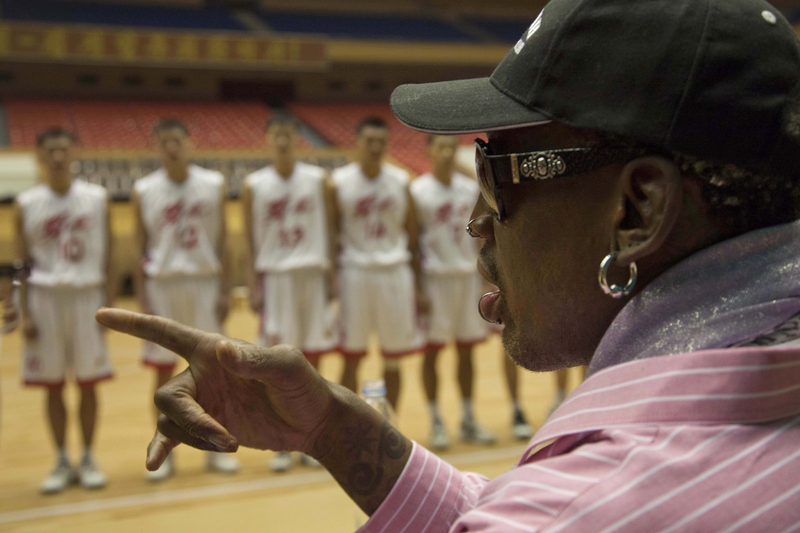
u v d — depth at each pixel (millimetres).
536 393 4551
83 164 8805
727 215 479
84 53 10266
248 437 671
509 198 547
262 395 652
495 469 3281
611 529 413
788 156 471
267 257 3662
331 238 3699
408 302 3730
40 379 3229
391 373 3727
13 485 3215
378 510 712
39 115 10680
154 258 3514
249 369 598
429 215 3785
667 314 475
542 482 445
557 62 484
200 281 3561
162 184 3510
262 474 3254
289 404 652
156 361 3428
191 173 3562
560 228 524
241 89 12375
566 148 511
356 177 3711
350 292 3689
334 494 2994
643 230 478
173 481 3197
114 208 8047
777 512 414
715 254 473
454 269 3756
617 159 491
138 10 12594
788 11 13758
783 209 492
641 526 412
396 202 3725
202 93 12195
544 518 427
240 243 7684
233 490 3066
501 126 504
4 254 7508
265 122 11484
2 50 9906
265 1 13469
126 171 8828
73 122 10602
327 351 3729
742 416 437
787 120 464
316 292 3711
